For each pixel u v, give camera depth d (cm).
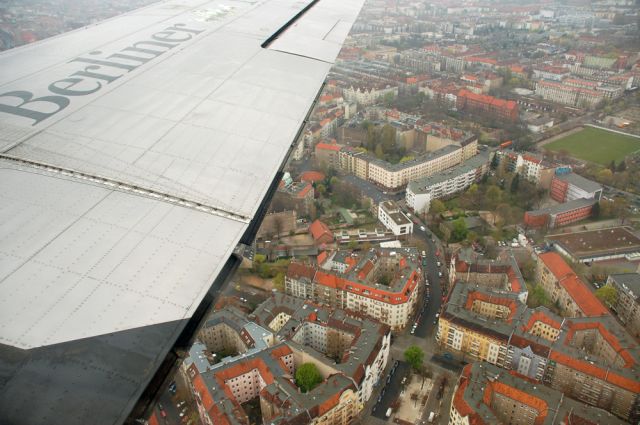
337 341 15212
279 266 19350
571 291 16800
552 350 14000
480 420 11562
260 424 13212
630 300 16575
